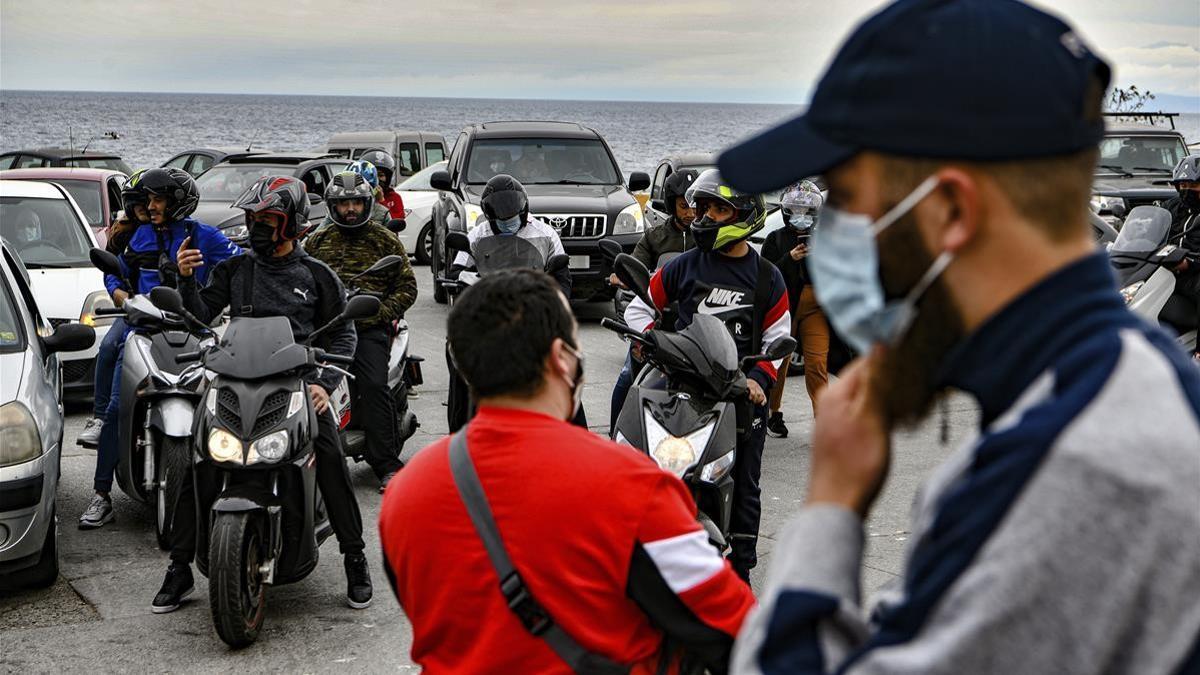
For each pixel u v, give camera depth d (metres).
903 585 1.16
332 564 5.83
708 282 5.22
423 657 2.15
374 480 7.23
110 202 13.07
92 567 5.77
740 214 5.12
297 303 5.61
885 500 6.82
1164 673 0.93
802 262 7.43
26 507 5.18
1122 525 0.94
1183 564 0.93
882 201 1.08
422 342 11.94
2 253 6.31
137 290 6.67
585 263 13.05
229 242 6.75
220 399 4.80
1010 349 1.06
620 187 14.30
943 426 1.18
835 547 1.15
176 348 5.77
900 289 1.10
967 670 0.98
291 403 4.86
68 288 9.12
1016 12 1.07
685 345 4.54
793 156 1.11
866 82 1.07
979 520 1.00
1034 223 1.05
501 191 6.78
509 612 2.03
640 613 2.09
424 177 18.80
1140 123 17.39
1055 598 0.95
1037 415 1.00
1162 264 8.52
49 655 4.73
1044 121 1.02
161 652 4.76
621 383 5.68
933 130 1.04
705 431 4.46
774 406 8.30
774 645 1.13
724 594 2.07
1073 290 1.05
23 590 5.45
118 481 6.23
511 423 2.11
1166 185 15.88
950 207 1.06
